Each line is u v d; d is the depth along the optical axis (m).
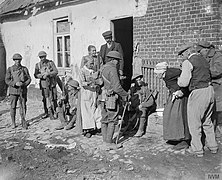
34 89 12.54
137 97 6.74
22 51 13.47
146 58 7.79
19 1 14.16
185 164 4.88
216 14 6.16
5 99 13.53
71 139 6.53
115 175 4.64
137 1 7.93
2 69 14.42
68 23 10.91
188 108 5.25
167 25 7.16
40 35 12.26
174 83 5.52
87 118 6.48
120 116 6.55
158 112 7.02
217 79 5.59
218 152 5.28
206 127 5.27
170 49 7.14
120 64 7.09
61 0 10.70
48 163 5.21
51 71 8.46
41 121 8.41
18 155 5.65
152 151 5.55
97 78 6.41
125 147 5.87
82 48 10.21
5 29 14.55
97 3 9.38
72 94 7.37
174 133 5.48
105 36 7.03
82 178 4.55
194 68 5.14
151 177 4.52
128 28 9.70
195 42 6.54
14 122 7.81
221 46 6.22
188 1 6.63
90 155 5.54
